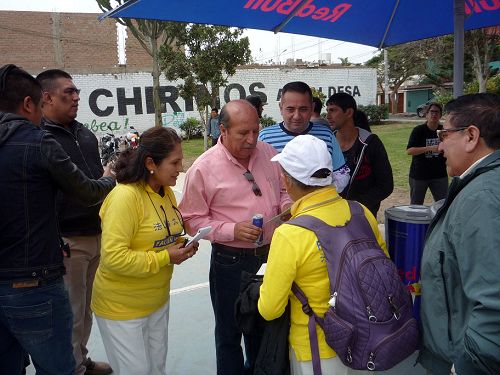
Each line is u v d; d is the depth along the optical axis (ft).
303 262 5.78
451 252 5.26
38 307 6.80
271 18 11.20
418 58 104.42
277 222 8.59
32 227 6.72
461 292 5.25
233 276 8.48
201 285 15.53
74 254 9.49
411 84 176.45
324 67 94.43
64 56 94.79
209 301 14.20
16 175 6.59
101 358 11.26
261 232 7.99
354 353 5.49
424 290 5.73
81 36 95.30
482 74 59.06
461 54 10.78
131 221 7.14
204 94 55.06
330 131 10.69
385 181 11.88
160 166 7.30
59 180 6.98
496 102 5.54
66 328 7.28
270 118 85.35
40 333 6.89
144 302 7.54
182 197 8.64
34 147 6.72
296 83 10.28
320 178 6.00
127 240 7.09
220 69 52.65
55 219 7.18
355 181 12.02
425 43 76.02
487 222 4.73
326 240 5.73
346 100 11.84
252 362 8.59
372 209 11.87
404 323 5.59
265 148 9.10
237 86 88.58
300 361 6.10
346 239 5.75
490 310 4.58
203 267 17.26
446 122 5.76
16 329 6.82
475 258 4.78
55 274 7.02
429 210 8.37
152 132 7.30
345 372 5.96
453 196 5.54
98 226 9.80
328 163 6.08
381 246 6.46
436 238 5.57
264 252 8.57
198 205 8.46
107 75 80.59
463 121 5.51
